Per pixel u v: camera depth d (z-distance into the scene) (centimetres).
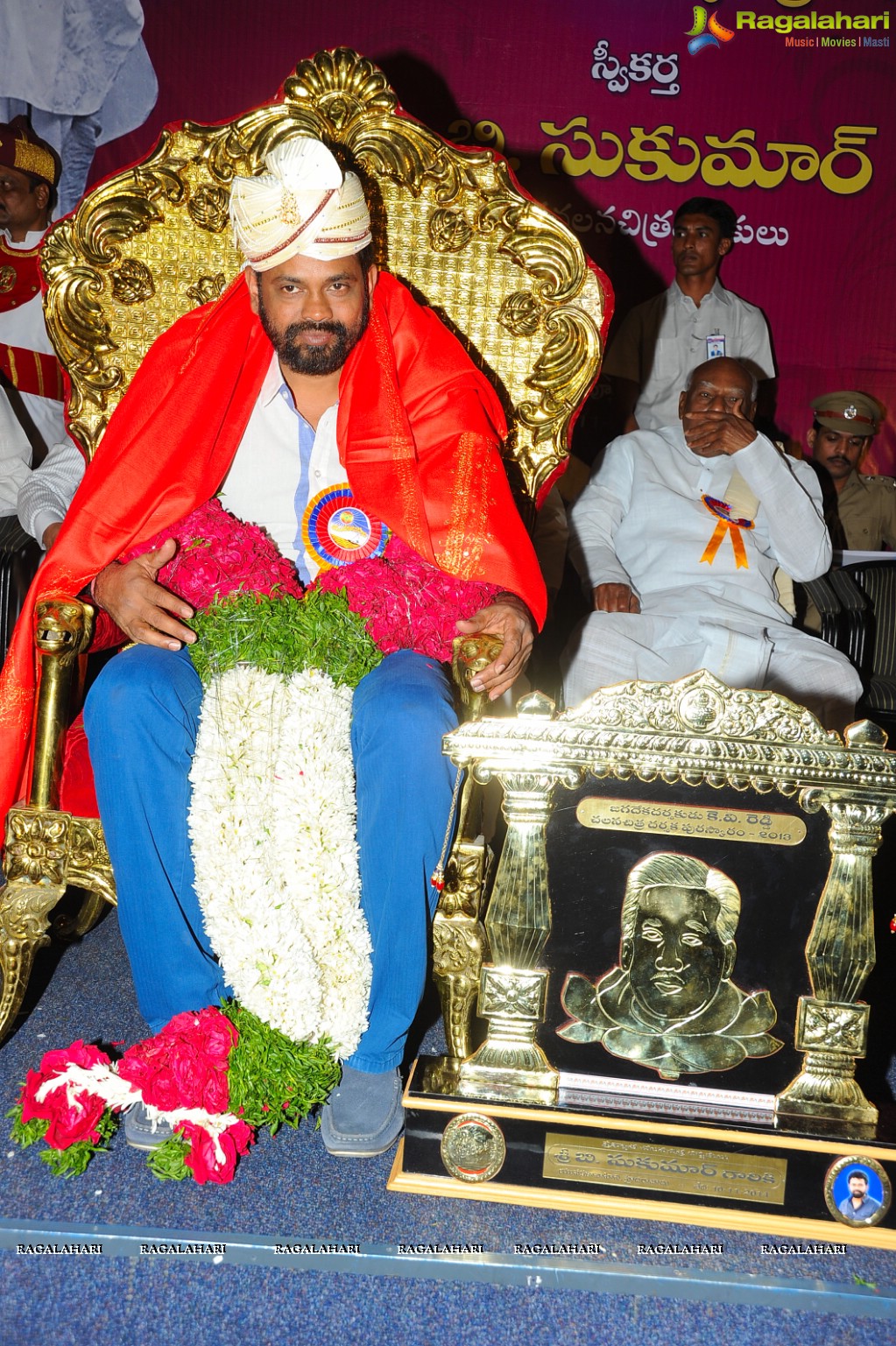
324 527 226
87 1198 168
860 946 167
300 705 187
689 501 348
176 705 189
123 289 247
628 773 169
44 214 537
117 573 203
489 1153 171
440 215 252
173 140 245
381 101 248
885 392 649
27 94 604
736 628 325
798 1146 165
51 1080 175
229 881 178
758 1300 153
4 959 205
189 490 215
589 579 341
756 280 647
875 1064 223
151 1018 196
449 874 181
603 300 253
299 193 208
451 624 206
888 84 623
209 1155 167
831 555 358
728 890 170
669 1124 166
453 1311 148
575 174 639
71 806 207
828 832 168
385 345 228
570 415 256
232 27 613
